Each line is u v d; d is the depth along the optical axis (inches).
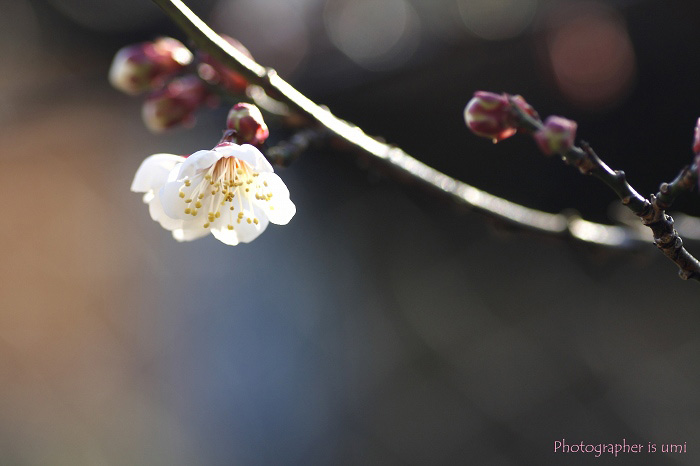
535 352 28.6
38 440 29.3
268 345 29.7
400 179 14.4
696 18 20.5
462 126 25.9
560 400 27.7
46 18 23.3
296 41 21.4
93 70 24.0
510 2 20.8
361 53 21.1
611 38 20.8
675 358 26.9
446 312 29.7
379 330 29.7
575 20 20.5
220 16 21.6
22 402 30.0
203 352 30.0
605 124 24.1
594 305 28.6
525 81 23.2
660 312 27.8
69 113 25.6
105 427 29.5
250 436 28.7
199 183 13.7
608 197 26.6
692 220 15.1
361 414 28.7
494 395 28.3
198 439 28.9
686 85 22.6
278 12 21.7
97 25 22.6
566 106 23.6
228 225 13.7
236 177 13.7
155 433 29.3
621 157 25.1
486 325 29.4
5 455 28.8
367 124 25.7
